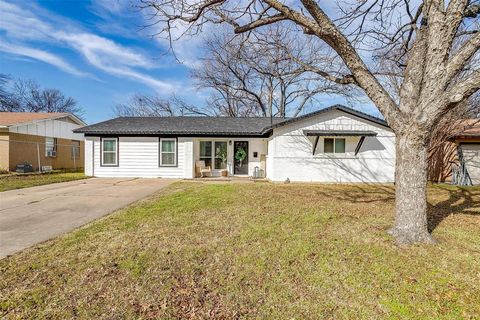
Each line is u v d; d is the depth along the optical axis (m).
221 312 2.45
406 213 4.24
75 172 17.16
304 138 12.83
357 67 4.37
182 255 3.62
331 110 12.69
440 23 3.94
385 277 3.07
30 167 15.88
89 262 3.36
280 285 2.90
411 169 4.20
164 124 15.33
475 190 10.31
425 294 2.74
